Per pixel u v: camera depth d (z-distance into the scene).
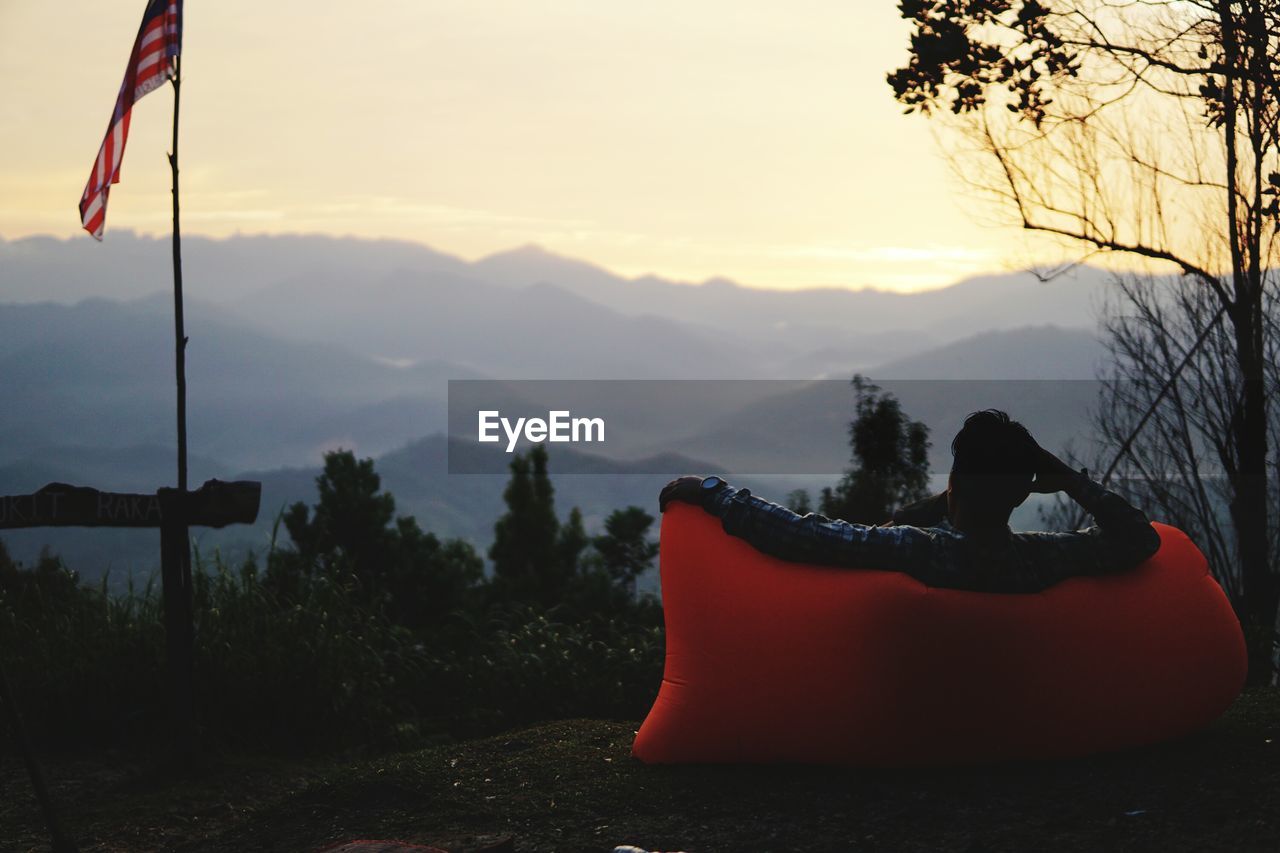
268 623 5.33
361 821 3.38
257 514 4.47
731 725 3.60
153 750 4.80
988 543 3.45
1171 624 3.58
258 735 5.02
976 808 3.20
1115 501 3.60
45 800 3.16
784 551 3.58
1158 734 3.64
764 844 3.01
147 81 4.34
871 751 3.49
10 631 5.37
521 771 3.70
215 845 3.37
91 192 4.48
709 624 3.63
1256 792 3.16
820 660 3.45
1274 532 7.64
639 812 3.30
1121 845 2.85
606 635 7.11
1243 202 7.42
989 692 3.38
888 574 3.43
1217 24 6.48
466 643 6.83
